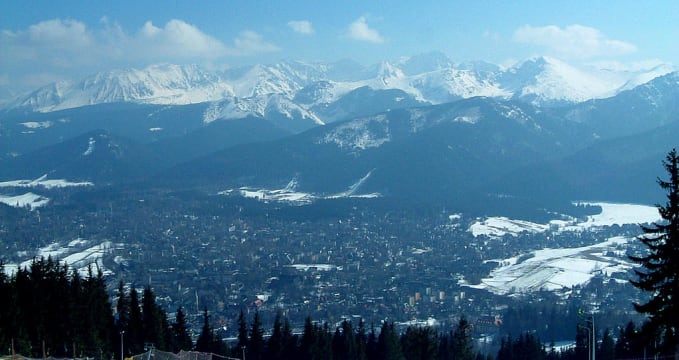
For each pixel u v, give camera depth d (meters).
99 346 114.12
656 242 56.53
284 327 130.25
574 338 166.75
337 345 128.88
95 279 128.38
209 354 113.81
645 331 59.28
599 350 123.31
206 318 129.00
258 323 130.38
